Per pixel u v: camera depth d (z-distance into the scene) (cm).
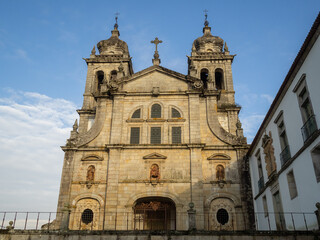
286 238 1867
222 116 3950
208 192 2908
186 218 2794
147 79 3441
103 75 4556
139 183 2941
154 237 1972
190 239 1955
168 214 3045
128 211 2841
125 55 4559
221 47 4909
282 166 2262
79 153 3119
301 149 1942
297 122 2041
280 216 2341
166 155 3042
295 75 2052
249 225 2772
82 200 2928
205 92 3328
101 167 3041
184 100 3312
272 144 2497
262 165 2733
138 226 2945
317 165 1800
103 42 4884
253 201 2875
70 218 2850
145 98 3341
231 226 2794
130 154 3062
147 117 3256
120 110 3278
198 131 3138
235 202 2864
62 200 2895
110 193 2897
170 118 3228
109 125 3253
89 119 3972
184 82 3397
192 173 2939
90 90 4300
